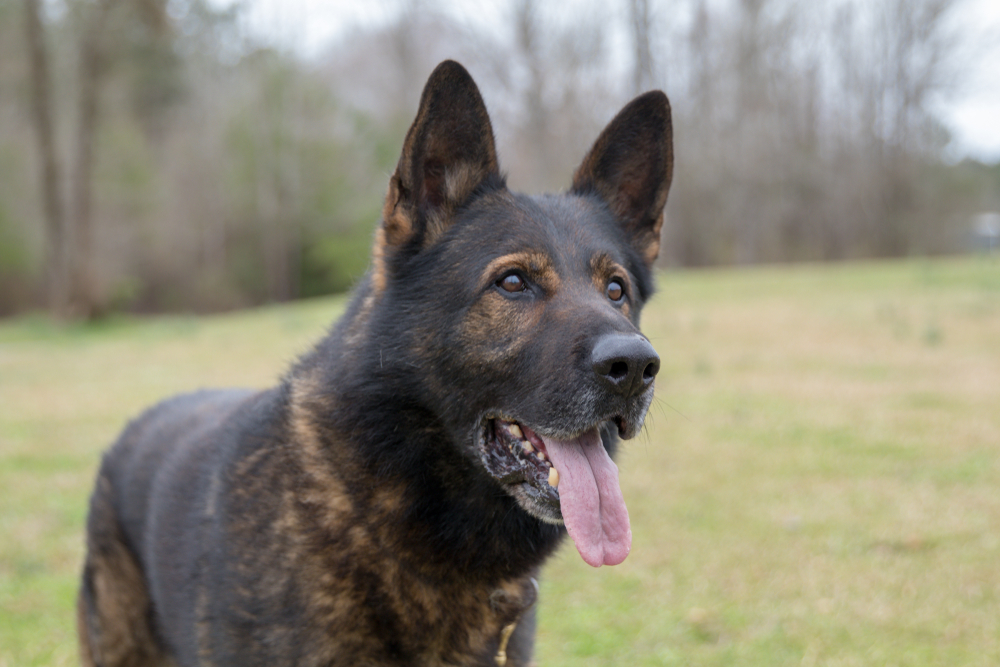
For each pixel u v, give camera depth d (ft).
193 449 11.91
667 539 20.20
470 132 11.21
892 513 21.58
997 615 16.25
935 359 42.39
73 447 29.04
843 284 77.25
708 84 144.97
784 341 49.42
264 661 9.62
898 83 150.71
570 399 9.49
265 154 142.72
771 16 147.74
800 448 27.76
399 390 10.20
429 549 10.09
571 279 10.48
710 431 29.96
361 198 146.61
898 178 155.02
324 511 9.84
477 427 10.30
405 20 125.29
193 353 54.85
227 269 145.18
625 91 99.45
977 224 161.27
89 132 91.25
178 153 145.38
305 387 10.77
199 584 10.27
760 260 164.35
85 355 56.49
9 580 17.80
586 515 9.71
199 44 151.02
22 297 115.24
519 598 10.78
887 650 15.05
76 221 90.07
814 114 160.15
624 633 15.92
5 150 108.58
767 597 17.17
